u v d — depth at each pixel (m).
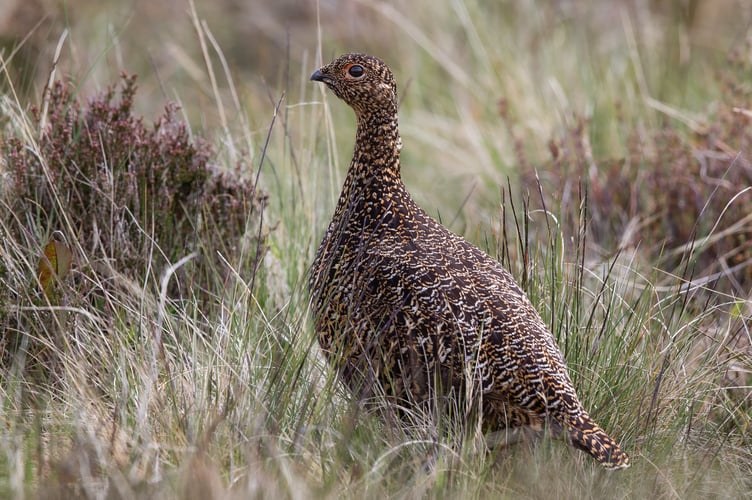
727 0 24.98
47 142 13.66
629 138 18.69
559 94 21.23
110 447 10.13
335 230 11.99
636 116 20.52
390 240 11.60
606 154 19.84
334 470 10.10
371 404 11.20
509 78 22.31
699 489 11.00
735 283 15.03
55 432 10.90
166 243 13.80
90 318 12.02
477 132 21.33
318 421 11.14
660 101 21.16
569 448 11.13
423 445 10.77
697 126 18.38
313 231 15.31
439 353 10.77
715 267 16.06
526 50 24.05
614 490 10.73
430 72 24.45
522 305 11.16
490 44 23.91
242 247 13.69
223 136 16.47
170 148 14.04
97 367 11.84
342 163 21.08
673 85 22.22
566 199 16.83
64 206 13.27
